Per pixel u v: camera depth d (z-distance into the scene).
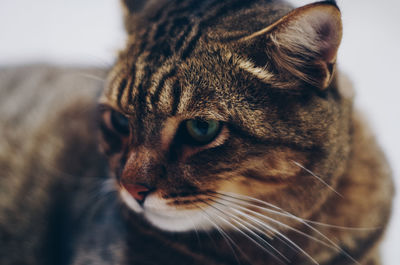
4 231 0.38
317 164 0.26
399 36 0.48
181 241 0.30
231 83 0.25
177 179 0.26
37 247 0.38
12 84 0.44
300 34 0.25
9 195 0.39
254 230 0.29
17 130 0.41
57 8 0.56
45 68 0.47
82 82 0.43
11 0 0.56
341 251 0.30
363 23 0.50
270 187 0.26
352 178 0.29
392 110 0.43
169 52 0.26
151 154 0.26
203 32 0.26
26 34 0.55
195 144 0.25
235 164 0.25
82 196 0.37
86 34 0.55
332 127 0.26
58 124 0.41
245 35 0.26
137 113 0.26
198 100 0.25
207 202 0.26
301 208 0.27
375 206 0.30
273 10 0.28
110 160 0.30
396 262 0.34
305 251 0.29
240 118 0.25
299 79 0.25
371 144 0.31
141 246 0.31
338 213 0.29
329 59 0.25
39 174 0.40
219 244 0.30
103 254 0.32
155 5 0.31
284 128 0.25
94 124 0.38
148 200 0.26
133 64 0.27
